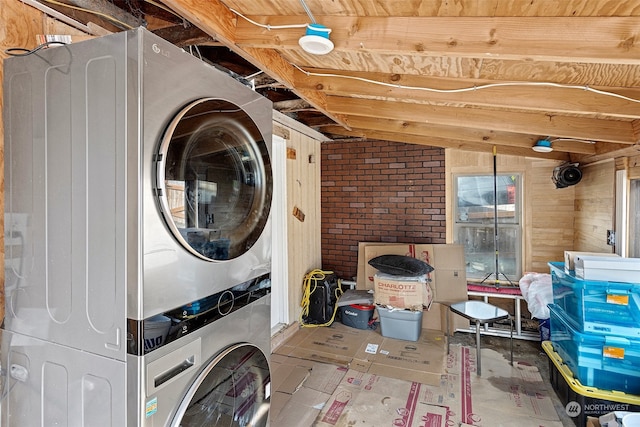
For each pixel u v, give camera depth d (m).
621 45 1.32
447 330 3.54
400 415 2.37
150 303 0.95
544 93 2.11
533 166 3.89
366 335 3.77
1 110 1.23
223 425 1.25
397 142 4.43
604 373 2.21
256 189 1.46
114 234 0.95
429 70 2.10
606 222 3.11
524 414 2.38
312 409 2.44
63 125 1.04
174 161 1.02
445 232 4.21
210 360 1.17
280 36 1.71
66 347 1.04
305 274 4.30
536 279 3.54
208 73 1.19
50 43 1.10
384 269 3.75
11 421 1.15
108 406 0.97
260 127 1.50
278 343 3.51
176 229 1.03
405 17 1.56
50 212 1.07
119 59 0.95
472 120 2.80
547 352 2.76
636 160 2.71
